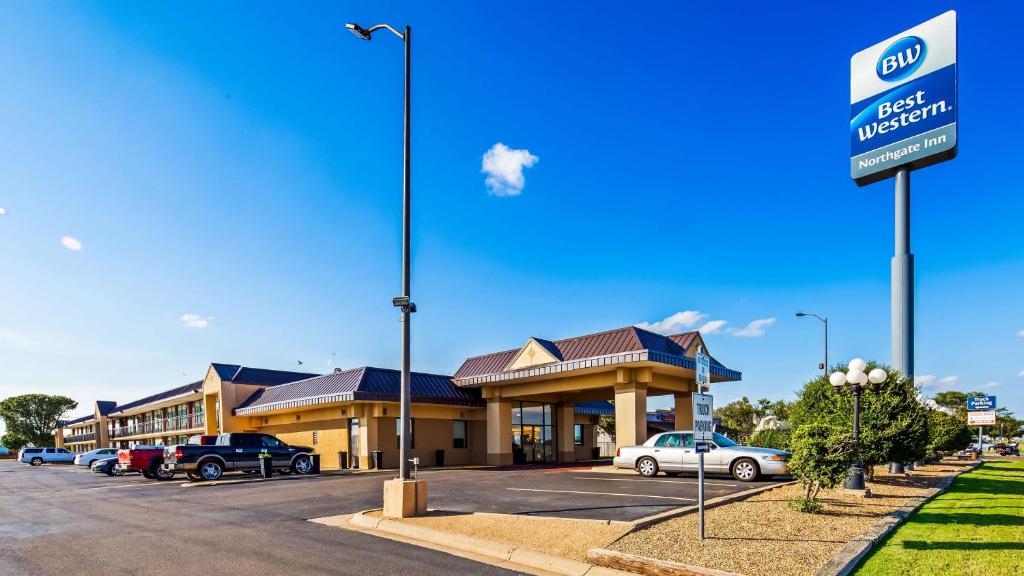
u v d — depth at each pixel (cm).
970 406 4612
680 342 2422
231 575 759
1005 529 922
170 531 1066
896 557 759
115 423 6150
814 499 1092
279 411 3253
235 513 1277
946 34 1753
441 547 913
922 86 1780
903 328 1730
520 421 2944
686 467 1758
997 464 2766
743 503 1188
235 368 3806
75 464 4572
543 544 863
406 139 1270
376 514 1145
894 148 1814
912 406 1567
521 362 2567
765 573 686
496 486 1630
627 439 2272
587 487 1544
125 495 1738
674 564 712
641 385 2309
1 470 3966
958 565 714
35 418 8469
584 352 2353
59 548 933
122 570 791
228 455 2300
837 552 767
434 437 2930
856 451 1080
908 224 1781
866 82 1906
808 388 1747
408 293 1213
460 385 2877
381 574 759
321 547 916
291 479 2170
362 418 2747
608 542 848
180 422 4438
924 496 1280
